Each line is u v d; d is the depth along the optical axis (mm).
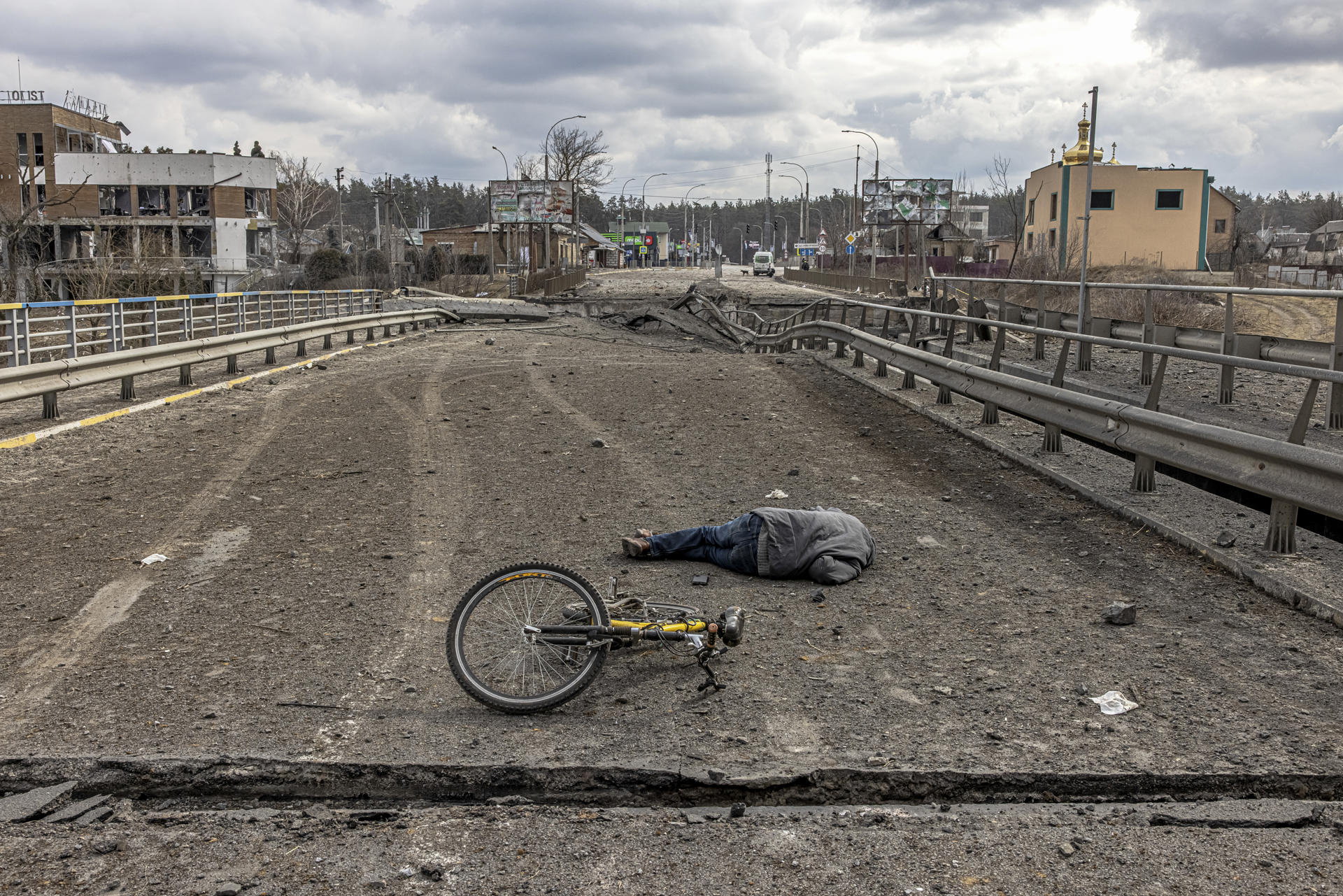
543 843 3824
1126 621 5914
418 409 14688
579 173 113312
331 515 8695
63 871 3643
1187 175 66750
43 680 5281
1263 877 3516
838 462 10797
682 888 3508
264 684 5238
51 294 43188
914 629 5961
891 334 24781
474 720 4848
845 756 4410
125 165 75625
